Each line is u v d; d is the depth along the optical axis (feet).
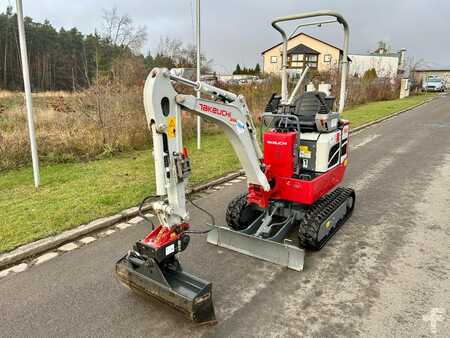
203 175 24.16
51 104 39.45
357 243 14.84
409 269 12.79
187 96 10.03
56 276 12.64
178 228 10.27
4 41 143.33
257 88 51.60
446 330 9.77
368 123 47.26
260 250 13.62
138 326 10.13
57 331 9.96
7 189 20.76
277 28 17.16
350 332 9.76
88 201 18.95
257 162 13.17
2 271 12.98
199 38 27.63
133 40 95.40
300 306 10.89
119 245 14.90
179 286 9.92
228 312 10.67
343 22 16.19
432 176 23.98
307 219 13.87
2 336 9.78
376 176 24.17
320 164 14.74
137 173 24.13
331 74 61.26
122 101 32.42
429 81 136.36
